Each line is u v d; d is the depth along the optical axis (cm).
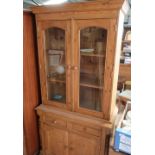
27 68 167
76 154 178
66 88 163
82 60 150
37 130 200
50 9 142
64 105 170
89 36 140
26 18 156
